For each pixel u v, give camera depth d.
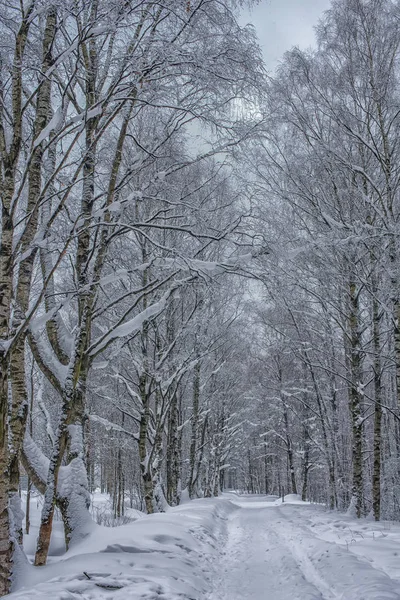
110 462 31.89
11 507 6.43
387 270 11.07
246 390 34.62
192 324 14.85
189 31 6.92
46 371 8.27
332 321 17.28
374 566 7.24
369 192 13.19
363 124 13.08
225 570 8.21
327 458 21.42
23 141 7.24
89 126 7.69
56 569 6.17
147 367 13.75
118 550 7.30
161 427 15.20
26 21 5.83
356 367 15.02
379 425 13.89
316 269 14.08
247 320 20.42
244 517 18.33
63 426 7.19
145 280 12.95
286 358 29.83
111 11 5.84
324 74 12.79
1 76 6.48
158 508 14.21
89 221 8.51
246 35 7.12
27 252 6.14
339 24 12.45
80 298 8.72
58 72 7.41
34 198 7.34
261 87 7.67
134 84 6.73
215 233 11.22
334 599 5.98
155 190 11.18
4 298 5.71
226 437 33.16
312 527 13.35
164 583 5.84
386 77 12.16
